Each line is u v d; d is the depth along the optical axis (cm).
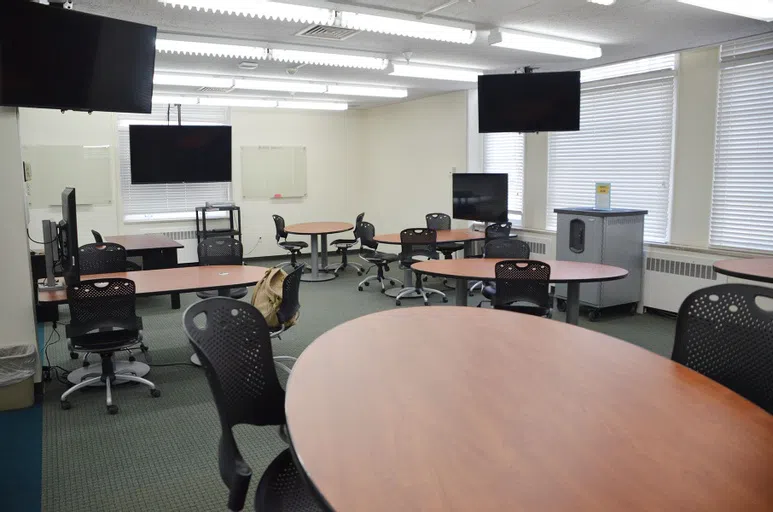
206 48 502
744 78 513
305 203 1033
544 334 234
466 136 830
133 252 623
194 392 401
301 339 520
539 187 740
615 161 644
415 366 193
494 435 139
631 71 618
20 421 355
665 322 571
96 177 826
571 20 449
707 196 550
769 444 133
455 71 665
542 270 395
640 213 584
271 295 390
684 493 111
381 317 268
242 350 188
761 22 452
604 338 228
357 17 414
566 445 133
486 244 529
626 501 108
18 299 386
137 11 411
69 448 318
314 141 1028
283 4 384
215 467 296
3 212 378
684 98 563
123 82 384
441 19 446
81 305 358
